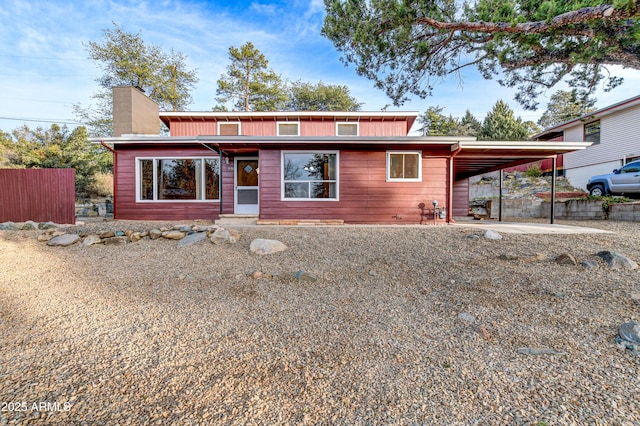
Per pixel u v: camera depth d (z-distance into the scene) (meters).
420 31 5.25
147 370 1.92
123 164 9.41
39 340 2.30
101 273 3.99
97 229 6.48
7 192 8.02
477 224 8.32
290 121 12.04
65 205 7.96
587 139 15.70
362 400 1.63
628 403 1.55
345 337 2.36
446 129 26.73
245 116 11.76
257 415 1.52
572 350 2.08
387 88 6.31
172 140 8.73
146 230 6.24
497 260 4.35
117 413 1.54
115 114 10.30
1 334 2.39
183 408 1.57
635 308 2.68
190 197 9.59
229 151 9.31
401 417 1.50
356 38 5.14
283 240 5.74
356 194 8.63
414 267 4.18
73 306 2.96
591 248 4.82
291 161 8.64
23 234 6.11
